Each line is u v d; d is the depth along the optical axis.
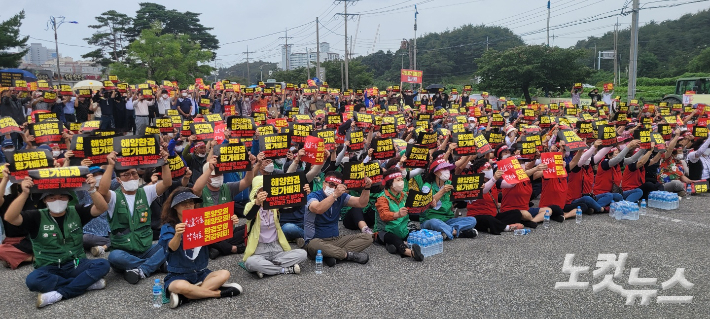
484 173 8.29
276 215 6.90
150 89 18.78
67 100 17.70
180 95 20.64
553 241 8.16
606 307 5.75
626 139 11.12
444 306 5.77
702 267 6.91
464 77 96.38
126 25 70.81
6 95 15.99
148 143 6.75
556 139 12.60
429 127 14.52
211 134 9.89
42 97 16.84
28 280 5.84
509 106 24.11
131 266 6.66
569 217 9.63
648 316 5.52
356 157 11.07
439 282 6.48
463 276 6.69
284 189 6.49
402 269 6.98
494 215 8.92
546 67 43.88
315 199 7.25
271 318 5.46
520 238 8.37
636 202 10.67
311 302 5.87
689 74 55.88
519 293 6.12
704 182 11.91
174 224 5.80
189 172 7.94
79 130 11.61
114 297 6.06
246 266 6.72
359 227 8.59
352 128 12.30
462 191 8.12
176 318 5.45
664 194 10.40
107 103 18.77
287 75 78.44
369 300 5.93
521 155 9.27
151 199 7.06
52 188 5.73
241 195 9.59
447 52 99.19
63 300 5.97
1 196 6.01
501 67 45.84
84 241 7.62
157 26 51.19
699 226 8.95
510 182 8.50
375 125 14.12
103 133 9.77
